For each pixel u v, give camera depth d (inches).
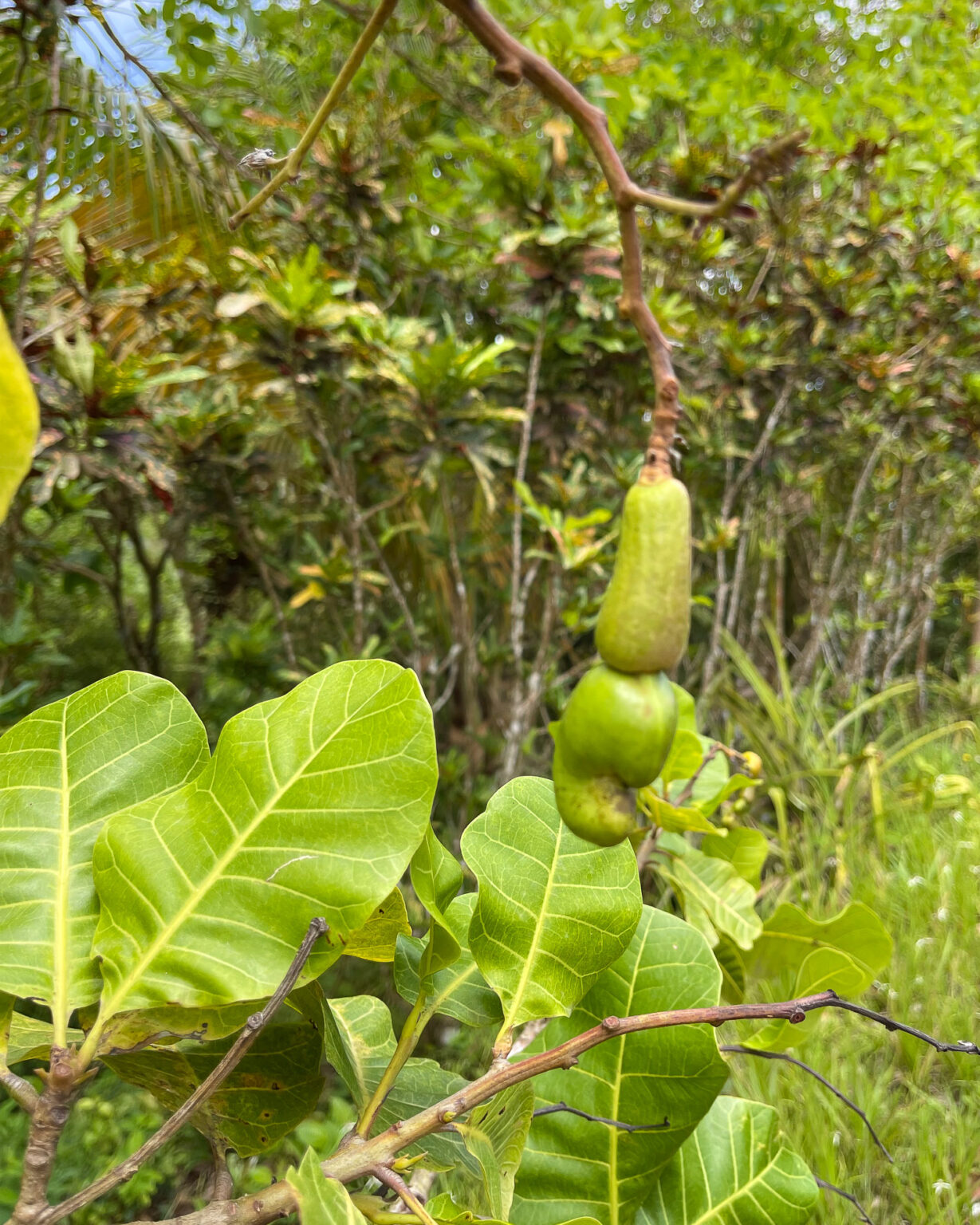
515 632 157.8
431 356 131.0
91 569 190.4
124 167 118.6
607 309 160.7
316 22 160.2
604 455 186.1
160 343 148.6
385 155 165.2
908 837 175.9
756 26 228.1
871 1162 108.2
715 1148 44.1
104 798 32.3
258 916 27.7
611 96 162.2
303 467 180.1
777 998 115.3
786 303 192.9
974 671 258.2
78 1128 122.6
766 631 243.1
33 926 28.9
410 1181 39.3
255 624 177.3
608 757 20.6
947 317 199.3
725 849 76.2
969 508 220.7
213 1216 25.7
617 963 42.6
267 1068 35.2
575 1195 39.9
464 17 19.4
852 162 202.5
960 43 215.8
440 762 169.3
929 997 131.2
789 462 215.5
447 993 36.9
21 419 16.0
